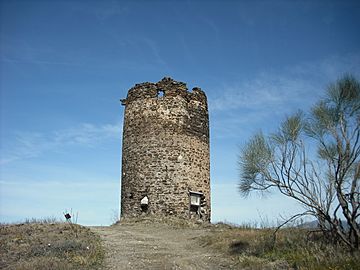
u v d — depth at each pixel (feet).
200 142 77.41
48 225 55.62
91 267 34.60
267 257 36.50
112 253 41.37
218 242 46.32
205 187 75.92
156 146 73.05
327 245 34.86
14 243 43.45
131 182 73.46
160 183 71.46
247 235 47.24
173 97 75.56
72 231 51.49
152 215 70.23
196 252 43.60
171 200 70.74
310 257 32.73
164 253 42.37
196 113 78.23
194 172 74.43
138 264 36.65
